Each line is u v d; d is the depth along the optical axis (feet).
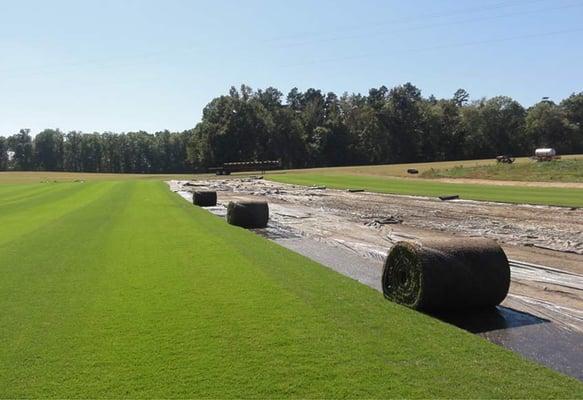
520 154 352.69
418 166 232.12
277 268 31.22
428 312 22.66
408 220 59.77
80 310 22.88
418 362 16.78
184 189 128.67
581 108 356.79
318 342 18.54
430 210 70.69
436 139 365.40
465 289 22.52
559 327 21.77
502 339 20.36
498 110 358.02
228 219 55.57
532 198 83.35
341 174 187.93
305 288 26.23
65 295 25.45
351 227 54.39
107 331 20.01
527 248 41.06
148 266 32.09
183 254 36.06
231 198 98.37
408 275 23.26
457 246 23.18
